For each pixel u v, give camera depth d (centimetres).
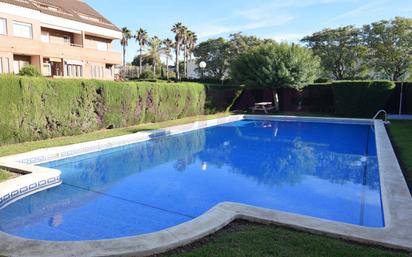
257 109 2592
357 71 4600
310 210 672
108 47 4012
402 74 4259
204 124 1873
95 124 1470
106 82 1494
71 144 1140
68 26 3228
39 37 2828
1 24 2500
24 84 1145
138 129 1577
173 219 618
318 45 4766
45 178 764
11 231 560
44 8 3142
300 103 2656
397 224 464
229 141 1520
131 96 1648
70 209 661
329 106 2539
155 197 744
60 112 1290
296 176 927
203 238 436
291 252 385
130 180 881
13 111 1118
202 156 1205
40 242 413
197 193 776
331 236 435
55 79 1260
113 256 383
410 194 605
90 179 880
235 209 520
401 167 832
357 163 1088
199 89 2264
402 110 2253
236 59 2591
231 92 2661
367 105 2203
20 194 696
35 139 1215
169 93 1947
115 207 676
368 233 433
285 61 2381
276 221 474
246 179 901
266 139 1577
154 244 406
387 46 4166
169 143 1459
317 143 1470
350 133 1734
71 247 400
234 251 388
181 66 7500
